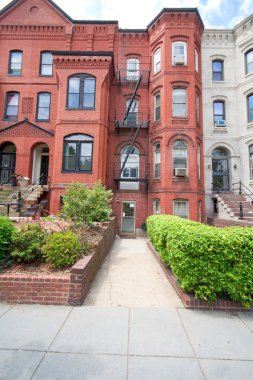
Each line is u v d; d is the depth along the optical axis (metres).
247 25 15.76
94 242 6.57
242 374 2.57
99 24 16.61
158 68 15.71
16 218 9.08
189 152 14.21
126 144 15.96
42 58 16.59
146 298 4.59
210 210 15.26
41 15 16.70
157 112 15.50
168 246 5.38
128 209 15.44
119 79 16.20
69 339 3.14
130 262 7.43
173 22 15.17
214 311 4.09
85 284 4.55
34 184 13.97
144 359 2.79
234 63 16.47
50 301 4.19
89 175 13.47
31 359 2.73
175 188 13.95
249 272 4.11
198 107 15.53
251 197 14.58
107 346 3.01
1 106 16.08
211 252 4.19
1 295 4.21
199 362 2.75
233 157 15.73
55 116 15.89
